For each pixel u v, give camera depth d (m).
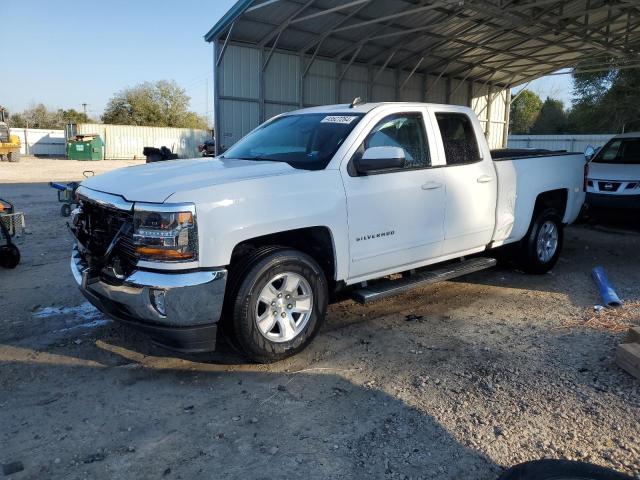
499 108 23.83
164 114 68.31
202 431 3.27
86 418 3.41
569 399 3.59
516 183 5.98
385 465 2.93
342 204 4.29
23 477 2.84
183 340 3.68
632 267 7.28
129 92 67.62
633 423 3.29
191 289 3.57
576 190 7.06
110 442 3.15
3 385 3.84
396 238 4.74
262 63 14.70
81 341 4.62
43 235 9.34
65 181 20.91
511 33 16.88
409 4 13.65
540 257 6.69
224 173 4.07
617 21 15.93
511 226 6.02
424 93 20.02
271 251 3.97
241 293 3.81
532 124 52.97
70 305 5.55
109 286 3.77
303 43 15.09
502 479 2.64
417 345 4.55
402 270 4.97
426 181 4.93
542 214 6.59
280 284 4.08
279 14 13.06
